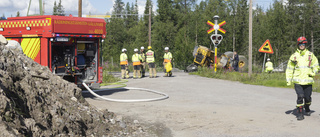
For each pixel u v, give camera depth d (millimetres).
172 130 5992
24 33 9984
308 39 51625
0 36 6531
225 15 50312
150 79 17766
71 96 6270
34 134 4246
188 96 10734
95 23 10820
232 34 48688
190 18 51188
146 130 5996
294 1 51188
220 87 13500
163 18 51594
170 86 13875
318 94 11250
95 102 9234
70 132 4957
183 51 37750
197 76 20156
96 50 11391
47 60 9680
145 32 63312
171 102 9359
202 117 7074
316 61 7008
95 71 11492
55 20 9672
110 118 6312
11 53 5707
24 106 4625
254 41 50594
